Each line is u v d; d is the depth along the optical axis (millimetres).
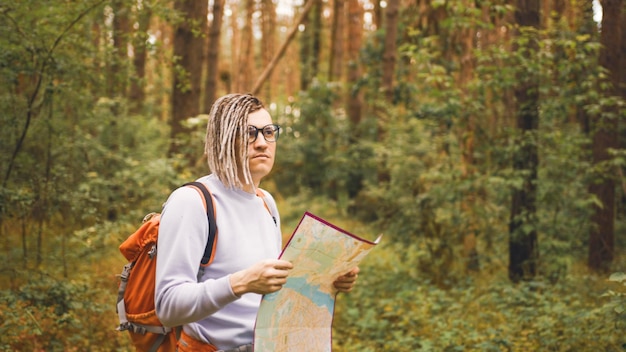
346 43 25297
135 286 1895
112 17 7258
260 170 1960
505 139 7547
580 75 7188
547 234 7422
